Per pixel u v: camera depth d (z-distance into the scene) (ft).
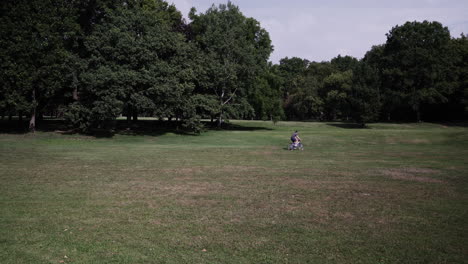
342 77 282.77
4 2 108.37
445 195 38.09
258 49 191.01
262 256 21.72
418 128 205.87
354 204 34.22
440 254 22.17
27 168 53.83
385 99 236.43
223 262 20.74
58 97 144.56
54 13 116.16
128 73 118.21
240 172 53.31
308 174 51.75
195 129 149.89
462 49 241.76
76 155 71.67
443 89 224.94
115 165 58.95
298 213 31.04
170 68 129.90
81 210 31.22
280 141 123.34
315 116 353.31
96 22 139.03
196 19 193.67
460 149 93.91
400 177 49.32
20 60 107.24
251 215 30.40
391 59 240.94
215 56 169.48
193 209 32.12
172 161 65.67
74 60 122.72
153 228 26.63
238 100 178.91
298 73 385.91
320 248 23.09
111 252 21.91
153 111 129.70
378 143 115.34
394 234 25.75
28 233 25.08
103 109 116.06
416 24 237.86
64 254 21.52
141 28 135.03
